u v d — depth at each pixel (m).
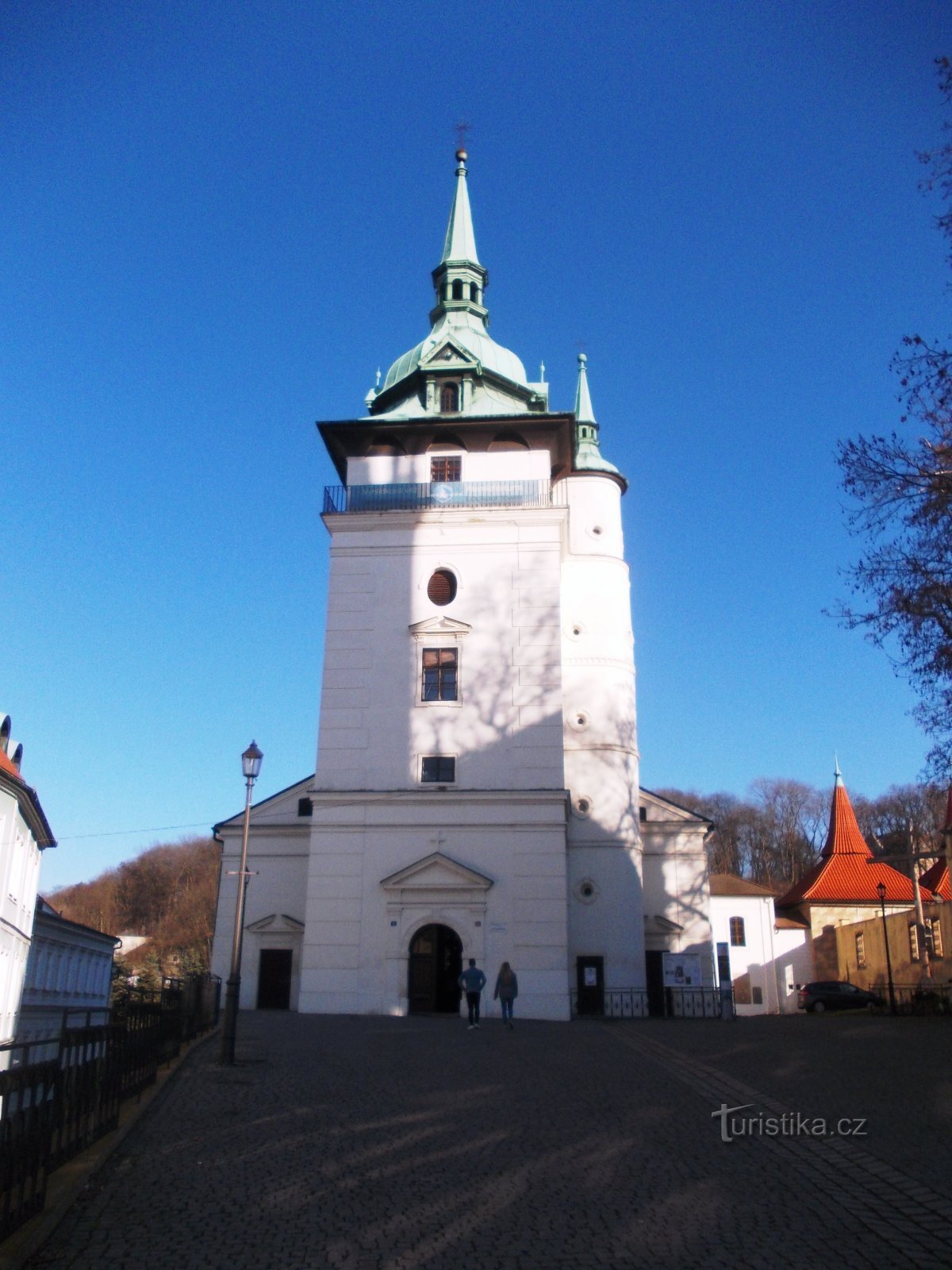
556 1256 8.42
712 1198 9.94
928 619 21.75
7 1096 8.41
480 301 49.72
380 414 46.31
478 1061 20.00
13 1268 7.95
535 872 37.19
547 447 42.94
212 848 131.38
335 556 41.12
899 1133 12.49
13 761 33.22
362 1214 9.48
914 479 21.56
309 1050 22.12
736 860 104.12
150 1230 9.06
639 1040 24.62
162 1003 19.70
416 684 39.50
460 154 51.78
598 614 47.00
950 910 42.47
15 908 30.02
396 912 37.16
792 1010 60.50
